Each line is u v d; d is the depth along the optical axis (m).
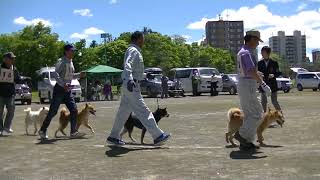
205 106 22.91
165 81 36.22
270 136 10.60
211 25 172.88
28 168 7.42
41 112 12.25
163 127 13.30
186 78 39.62
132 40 9.39
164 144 9.70
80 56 88.00
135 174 6.75
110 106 25.83
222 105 23.42
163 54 102.62
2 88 12.19
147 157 8.10
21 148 9.55
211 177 6.39
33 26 83.94
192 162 7.51
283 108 19.72
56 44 82.50
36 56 81.44
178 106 23.36
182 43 122.81
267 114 9.27
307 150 8.35
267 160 7.46
